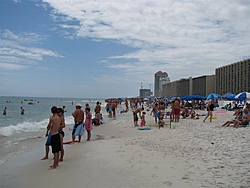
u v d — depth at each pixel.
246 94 26.70
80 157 8.34
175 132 13.24
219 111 31.62
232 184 5.20
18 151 10.03
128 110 42.38
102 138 12.98
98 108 19.53
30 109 50.69
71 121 23.56
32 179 6.21
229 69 101.75
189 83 139.62
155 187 5.22
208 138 10.81
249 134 11.48
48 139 8.48
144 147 9.38
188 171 6.21
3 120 26.34
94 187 5.44
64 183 5.80
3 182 6.02
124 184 5.51
